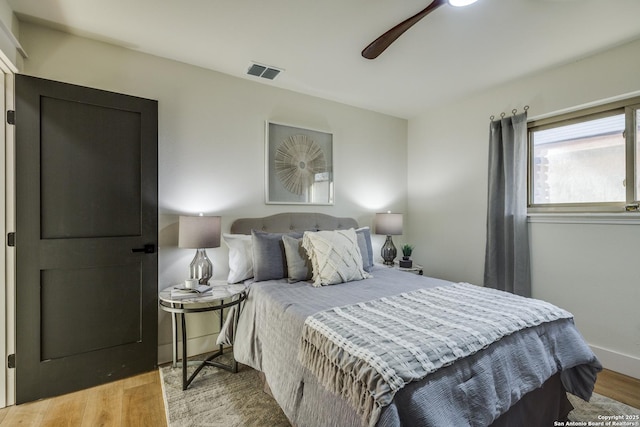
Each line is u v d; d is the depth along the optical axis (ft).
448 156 11.43
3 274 5.98
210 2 5.83
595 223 7.75
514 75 8.91
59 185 6.42
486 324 4.60
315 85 9.67
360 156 11.71
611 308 7.50
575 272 8.09
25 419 5.65
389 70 8.65
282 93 9.89
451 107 11.32
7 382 6.02
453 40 7.09
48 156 6.32
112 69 7.34
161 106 7.92
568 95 8.21
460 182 11.02
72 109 6.54
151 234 7.41
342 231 8.46
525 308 5.30
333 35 6.97
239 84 9.11
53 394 6.34
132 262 7.16
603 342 7.61
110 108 6.94
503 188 9.52
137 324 7.23
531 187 9.28
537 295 8.81
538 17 6.20
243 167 9.14
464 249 10.87
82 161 6.64
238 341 7.07
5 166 5.99
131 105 7.16
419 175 12.57
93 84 7.13
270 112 9.66
